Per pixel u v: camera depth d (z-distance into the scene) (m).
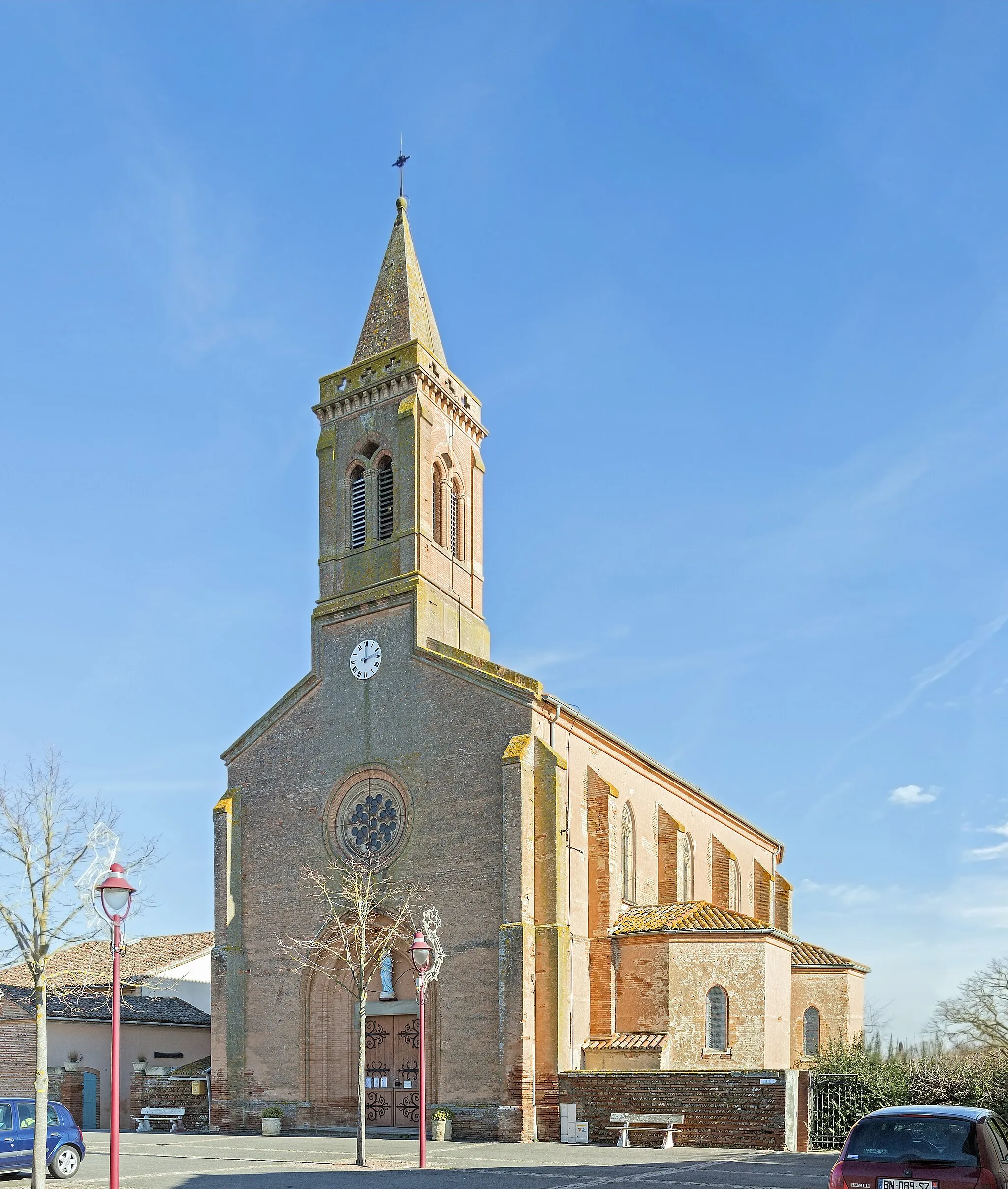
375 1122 40.41
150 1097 45.22
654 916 42.62
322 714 45.19
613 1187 23.59
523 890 37.47
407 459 45.56
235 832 45.50
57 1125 28.02
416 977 40.06
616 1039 39.62
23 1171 27.42
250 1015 43.62
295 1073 41.91
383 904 41.12
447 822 40.53
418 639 43.16
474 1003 38.12
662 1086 34.59
